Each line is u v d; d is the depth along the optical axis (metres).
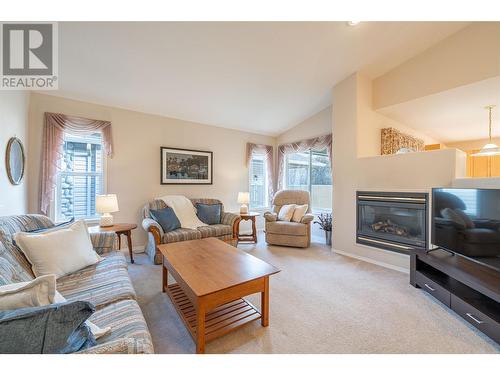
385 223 3.17
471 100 3.19
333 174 3.78
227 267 1.85
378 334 1.68
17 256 1.57
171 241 3.19
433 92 2.97
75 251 1.83
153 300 2.18
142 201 3.83
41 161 3.02
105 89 3.14
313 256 3.52
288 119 4.87
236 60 2.84
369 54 3.04
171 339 1.63
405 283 2.55
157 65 2.77
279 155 5.60
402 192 2.94
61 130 3.13
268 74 3.23
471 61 2.66
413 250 2.52
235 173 5.02
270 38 2.53
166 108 3.85
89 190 3.48
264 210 5.55
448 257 2.31
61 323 0.72
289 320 1.86
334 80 3.58
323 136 4.57
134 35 2.27
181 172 4.23
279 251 3.79
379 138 3.76
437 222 2.42
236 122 4.73
